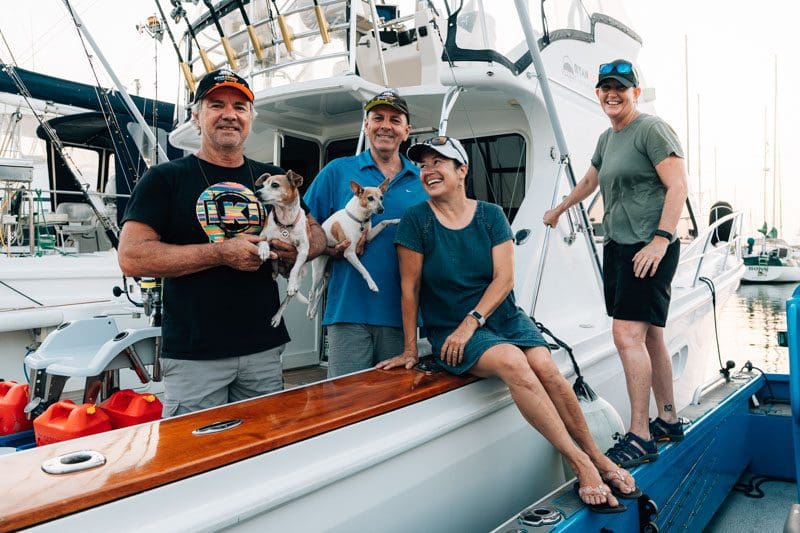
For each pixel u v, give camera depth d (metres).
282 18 3.43
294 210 2.15
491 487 2.33
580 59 4.16
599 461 2.21
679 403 4.32
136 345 2.69
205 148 2.14
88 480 1.26
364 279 2.57
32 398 2.71
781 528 3.29
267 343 2.14
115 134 7.52
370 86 3.35
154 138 4.89
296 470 1.58
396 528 1.90
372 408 1.83
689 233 6.25
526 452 2.54
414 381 2.16
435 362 2.42
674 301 4.12
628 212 2.51
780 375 4.09
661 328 2.69
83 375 2.50
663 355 2.72
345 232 2.48
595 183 2.85
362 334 2.60
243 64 3.96
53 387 2.73
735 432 3.60
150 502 1.29
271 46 3.66
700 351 4.76
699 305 4.49
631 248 2.47
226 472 1.43
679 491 2.76
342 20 3.61
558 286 3.43
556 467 2.77
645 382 2.48
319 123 4.29
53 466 1.31
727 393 3.60
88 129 7.67
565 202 2.98
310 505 1.61
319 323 4.51
